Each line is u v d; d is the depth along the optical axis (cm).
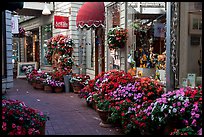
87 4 1045
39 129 439
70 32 1305
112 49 972
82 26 1034
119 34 905
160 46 798
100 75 812
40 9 1457
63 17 1268
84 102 892
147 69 827
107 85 688
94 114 723
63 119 669
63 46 1248
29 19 1828
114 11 1009
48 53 1371
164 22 788
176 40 675
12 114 409
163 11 798
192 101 441
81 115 711
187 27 655
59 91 1133
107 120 592
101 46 1163
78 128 590
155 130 475
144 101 583
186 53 659
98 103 636
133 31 895
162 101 461
